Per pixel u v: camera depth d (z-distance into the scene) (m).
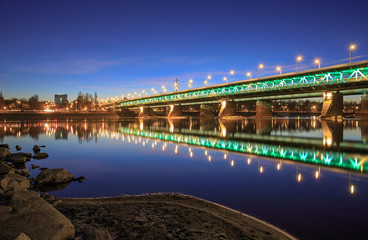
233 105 135.12
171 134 49.56
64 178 14.61
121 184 14.03
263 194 11.88
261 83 108.50
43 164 20.64
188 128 66.75
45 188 13.24
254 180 14.68
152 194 11.86
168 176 15.91
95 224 8.06
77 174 16.78
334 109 89.31
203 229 7.69
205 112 156.25
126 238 7.07
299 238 7.43
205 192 12.29
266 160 21.61
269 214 9.32
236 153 25.69
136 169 18.19
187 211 9.31
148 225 7.99
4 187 10.97
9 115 136.00
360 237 7.50
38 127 72.06
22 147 31.83
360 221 8.66
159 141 37.72
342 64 76.31
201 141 37.25
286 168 18.20
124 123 97.12
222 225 8.04
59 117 152.62
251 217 8.91
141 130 60.72
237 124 83.75
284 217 9.03
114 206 9.94
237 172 16.94
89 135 48.25
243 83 116.06
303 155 24.41
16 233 6.31
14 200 8.23
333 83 80.56
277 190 12.55
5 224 6.66
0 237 6.09
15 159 21.19
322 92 90.19
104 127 72.88
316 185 13.49
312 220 8.76
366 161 21.08
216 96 129.62
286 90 95.06
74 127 72.50
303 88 90.31
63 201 10.78
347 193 11.97
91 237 6.54
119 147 31.11
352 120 91.88
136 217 8.70
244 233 7.48
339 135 45.16
